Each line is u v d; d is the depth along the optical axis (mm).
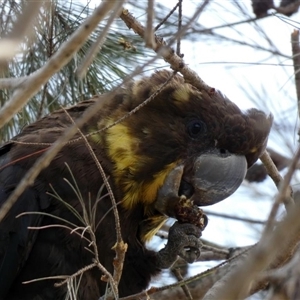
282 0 4895
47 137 4613
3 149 4848
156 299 5195
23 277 4496
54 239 4445
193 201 4848
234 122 4770
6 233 4445
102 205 4535
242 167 4809
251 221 5586
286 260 3695
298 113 4473
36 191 4473
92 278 4477
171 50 3701
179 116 4816
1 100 4988
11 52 2475
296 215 2480
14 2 4301
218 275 5102
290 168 2752
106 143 4676
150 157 4723
